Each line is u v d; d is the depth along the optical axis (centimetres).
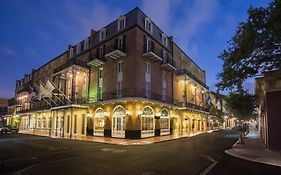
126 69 2350
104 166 851
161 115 2612
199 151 1289
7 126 3472
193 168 823
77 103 2712
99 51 2758
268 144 1268
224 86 919
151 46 2594
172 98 3020
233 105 1830
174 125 2958
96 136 2430
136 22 2352
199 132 3484
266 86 1295
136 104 2169
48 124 3447
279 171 780
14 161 966
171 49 3167
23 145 1603
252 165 882
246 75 823
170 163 915
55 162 938
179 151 1286
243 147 1449
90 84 2786
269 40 714
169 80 3000
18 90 5219
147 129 2292
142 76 2366
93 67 2792
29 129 4150
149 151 1286
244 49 767
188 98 3541
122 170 782
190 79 3434
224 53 905
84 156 1097
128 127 2136
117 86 2427
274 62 737
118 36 2519
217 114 4819
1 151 1287
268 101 1289
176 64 3291
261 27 714
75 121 2772
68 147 1484
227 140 2081
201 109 3934
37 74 4422
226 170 793
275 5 659
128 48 2375
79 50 3183
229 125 7012
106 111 2406
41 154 1168
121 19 2538
